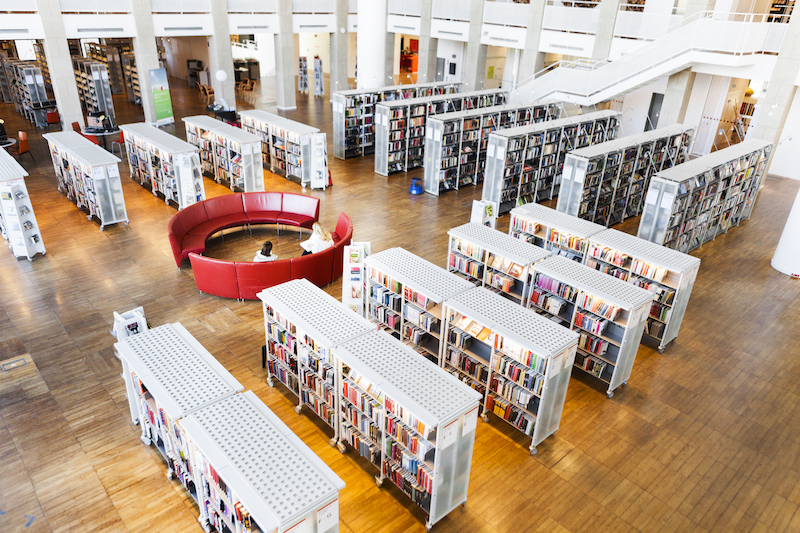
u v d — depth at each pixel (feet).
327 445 20.52
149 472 18.78
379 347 18.75
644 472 19.63
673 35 47.11
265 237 37.24
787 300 32.01
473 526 17.30
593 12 55.62
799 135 52.70
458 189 48.37
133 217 39.50
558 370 19.17
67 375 23.27
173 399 16.20
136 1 58.39
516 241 27.53
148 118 64.13
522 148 42.32
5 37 51.98
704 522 17.69
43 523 16.70
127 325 23.93
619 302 21.85
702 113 58.90
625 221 44.09
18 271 31.53
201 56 85.76
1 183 30.42
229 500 14.12
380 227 39.37
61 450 19.44
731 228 42.63
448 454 16.11
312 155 45.16
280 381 23.43
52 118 58.18
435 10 69.97
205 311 28.40
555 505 18.15
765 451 20.84
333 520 13.65
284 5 68.85
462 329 22.07
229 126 45.65
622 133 63.93
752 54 44.80
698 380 24.88
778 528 17.61
